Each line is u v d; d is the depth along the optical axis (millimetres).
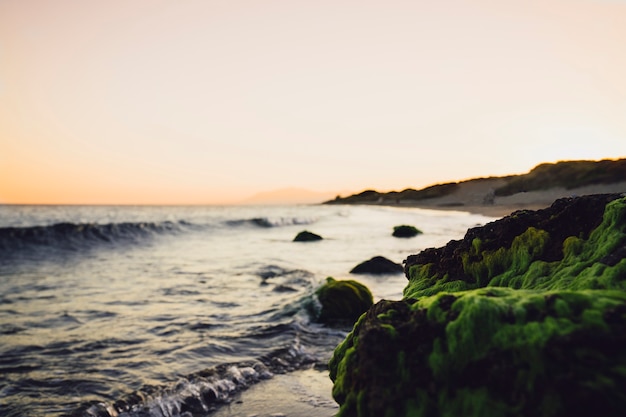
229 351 7754
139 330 9133
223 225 45344
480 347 2205
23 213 78938
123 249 28156
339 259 22281
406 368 2375
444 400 2184
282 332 8867
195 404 5707
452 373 2227
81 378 6496
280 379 6590
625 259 2500
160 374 6641
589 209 3238
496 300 2365
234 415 5434
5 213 77750
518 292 2523
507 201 77062
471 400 2090
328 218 69188
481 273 3451
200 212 99188
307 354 7742
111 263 21547
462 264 3646
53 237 27547
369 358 2498
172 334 8820
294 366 7152
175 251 27297
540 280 2936
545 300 2254
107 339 8477
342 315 9812
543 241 3250
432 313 2523
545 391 1902
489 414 1991
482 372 2137
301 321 9562
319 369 7047
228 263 21141
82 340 8438
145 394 5875
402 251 25250
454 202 104750
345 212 97000
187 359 7324
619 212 2895
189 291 13789
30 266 20547
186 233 39219
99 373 6703
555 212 3490
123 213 85875
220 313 10680
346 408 2527
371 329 2602
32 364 7113
